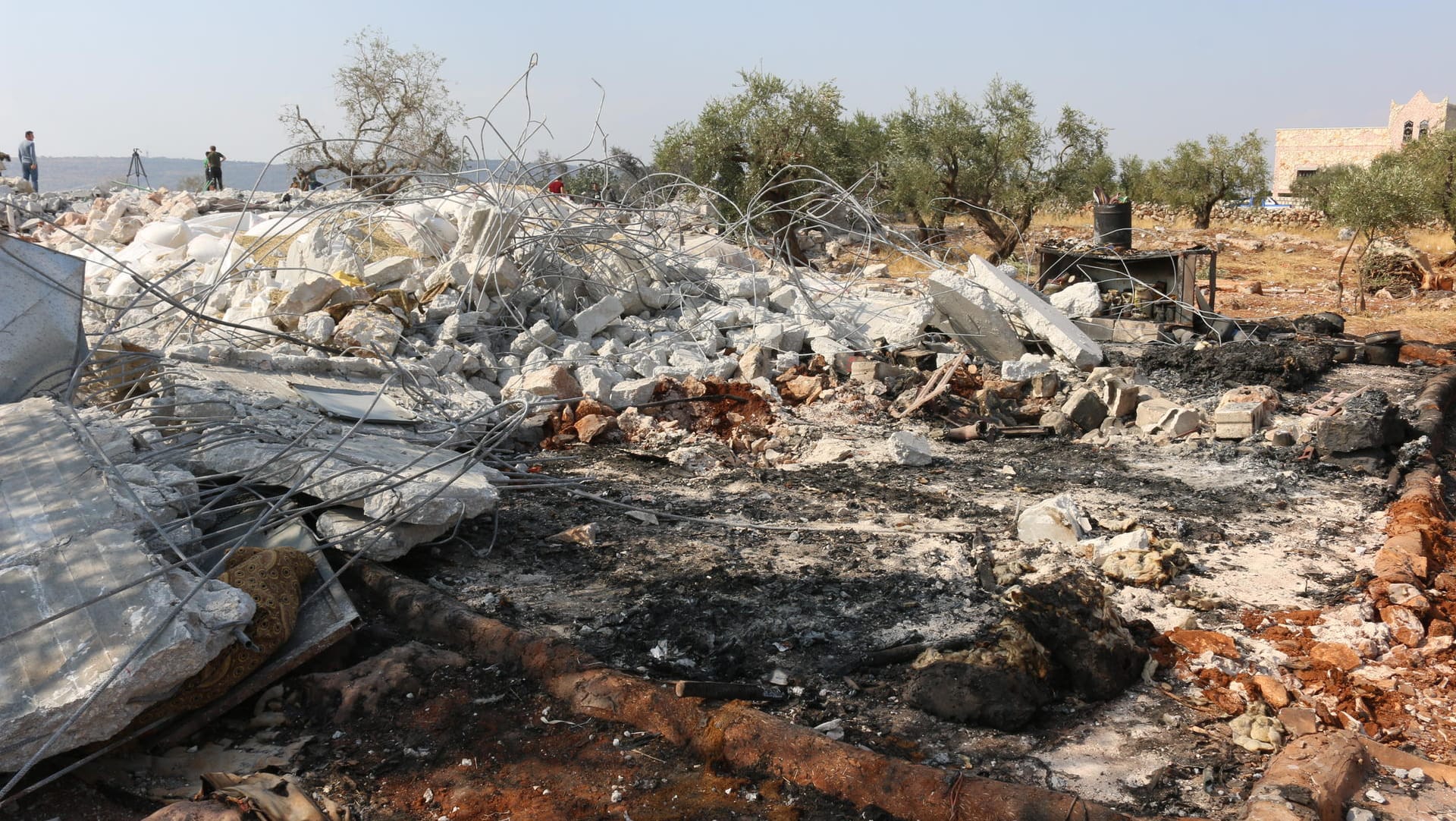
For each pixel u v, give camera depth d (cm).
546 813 372
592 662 462
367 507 573
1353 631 522
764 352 1119
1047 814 351
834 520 716
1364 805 375
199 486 577
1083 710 450
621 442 941
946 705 437
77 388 696
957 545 652
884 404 1073
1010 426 1028
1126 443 965
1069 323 1295
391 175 1241
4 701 357
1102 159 3206
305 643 460
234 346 828
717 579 587
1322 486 812
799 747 396
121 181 2611
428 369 933
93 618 391
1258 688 465
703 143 2473
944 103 2531
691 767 402
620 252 1300
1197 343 1350
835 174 2464
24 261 686
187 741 420
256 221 1606
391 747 419
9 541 440
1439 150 2425
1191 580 600
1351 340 1464
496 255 1162
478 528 674
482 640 488
